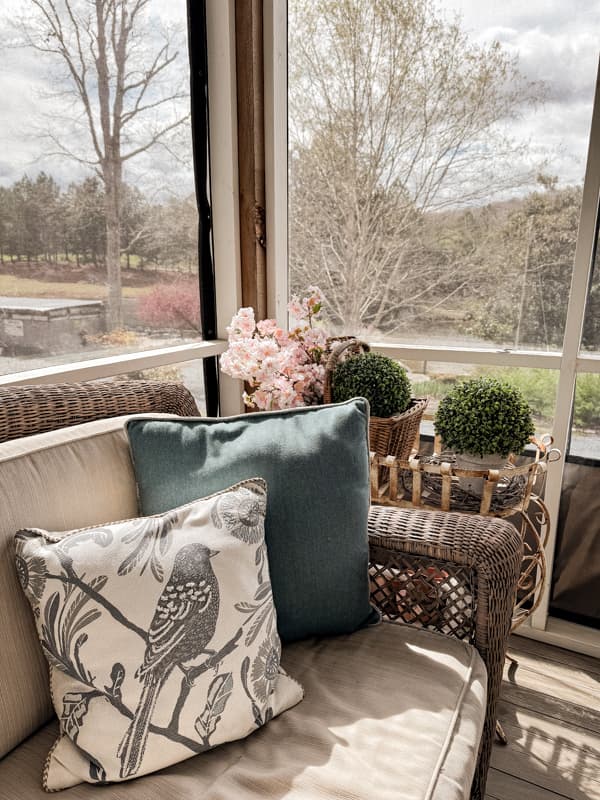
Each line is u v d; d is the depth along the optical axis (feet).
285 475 3.35
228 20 5.51
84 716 2.51
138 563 2.70
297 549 3.32
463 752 2.70
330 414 3.65
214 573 2.79
